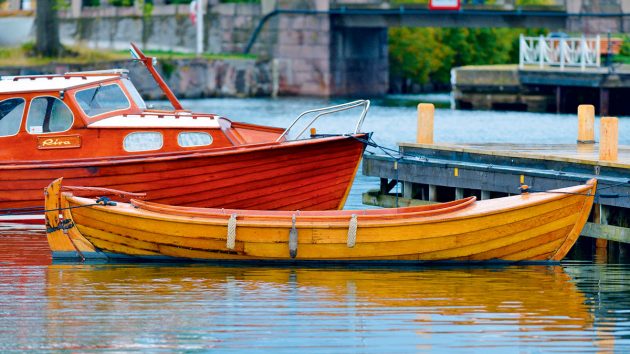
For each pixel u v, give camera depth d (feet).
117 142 195.83
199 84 611.88
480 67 527.40
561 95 479.82
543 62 492.13
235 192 193.98
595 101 487.20
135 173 193.36
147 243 170.40
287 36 653.30
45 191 172.45
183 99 599.57
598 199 178.19
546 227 168.04
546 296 151.74
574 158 188.44
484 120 435.12
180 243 169.37
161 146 195.83
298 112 493.36
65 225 172.35
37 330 135.64
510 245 168.14
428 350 128.67
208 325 137.59
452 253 167.94
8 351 127.85
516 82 495.00
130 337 133.08
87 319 140.15
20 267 168.45
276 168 193.36
